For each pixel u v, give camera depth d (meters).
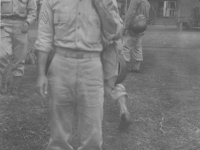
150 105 5.53
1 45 5.82
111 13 2.94
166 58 10.84
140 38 7.98
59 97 2.87
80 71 2.82
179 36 18.97
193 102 5.72
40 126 4.61
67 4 2.79
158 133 4.53
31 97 5.79
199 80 7.45
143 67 9.01
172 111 5.28
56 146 3.00
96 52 2.87
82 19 2.79
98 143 2.96
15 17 5.92
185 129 4.65
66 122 2.97
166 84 6.98
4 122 4.69
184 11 25.98
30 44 11.82
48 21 2.88
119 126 4.52
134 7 7.68
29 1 6.03
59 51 2.85
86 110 2.89
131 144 4.20
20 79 6.70
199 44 15.30
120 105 4.40
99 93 2.89
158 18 32.53
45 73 2.99
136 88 6.59
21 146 4.07
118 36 2.92
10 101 5.57
